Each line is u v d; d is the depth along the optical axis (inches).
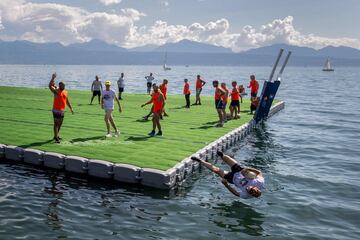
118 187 486.3
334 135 989.2
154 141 654.5
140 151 581.9
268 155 726.5
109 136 667.4
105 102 659.4
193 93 2123.5
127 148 596.4
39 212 402.0
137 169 490.9
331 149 812.6
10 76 4217.5
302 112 1459.2
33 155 552.7
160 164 518.3
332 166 666.8
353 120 1283.2
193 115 993.5
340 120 1274.6
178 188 498.6
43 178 508.4
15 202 424.8
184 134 730.2
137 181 490.3
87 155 546.6
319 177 589.9
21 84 2625.5
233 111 1033.5
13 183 485.7
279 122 1175.0
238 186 441.1
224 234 372.2
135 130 745.0
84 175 520.7
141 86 2706.7
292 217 422.9
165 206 434.6
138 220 394.3
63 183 492.7
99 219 392.2
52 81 588.7
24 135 661.3
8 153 572.1
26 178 506.0
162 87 960.9
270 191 508.1
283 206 453.7
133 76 5167.3
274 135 945.5
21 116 862.5
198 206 439.5
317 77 6195.9
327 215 433.4
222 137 713.6
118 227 375.9
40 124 768.3
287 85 3599.9
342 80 5024.6
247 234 374.9
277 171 614.5
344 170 641.6
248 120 964.6
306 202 471.2
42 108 1017.5
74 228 369.1
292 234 380.2
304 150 791.1
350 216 433.1
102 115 923.4
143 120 869.8
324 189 530.6
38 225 371.6
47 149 570.9
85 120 840.9
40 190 465.7
